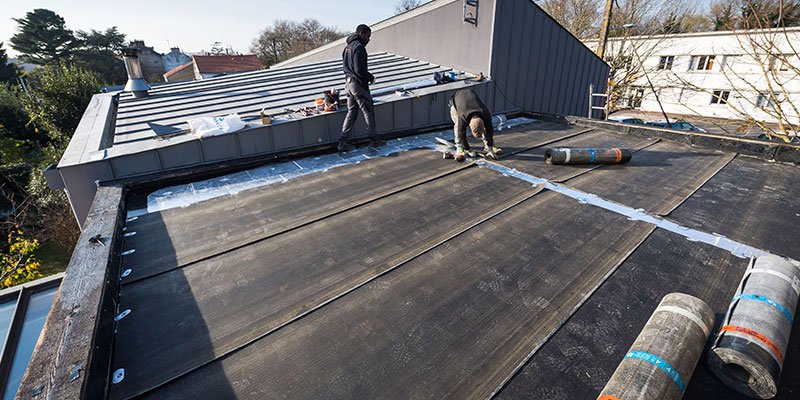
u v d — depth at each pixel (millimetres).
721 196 3279
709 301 1964
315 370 1591
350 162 4273
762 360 1392
